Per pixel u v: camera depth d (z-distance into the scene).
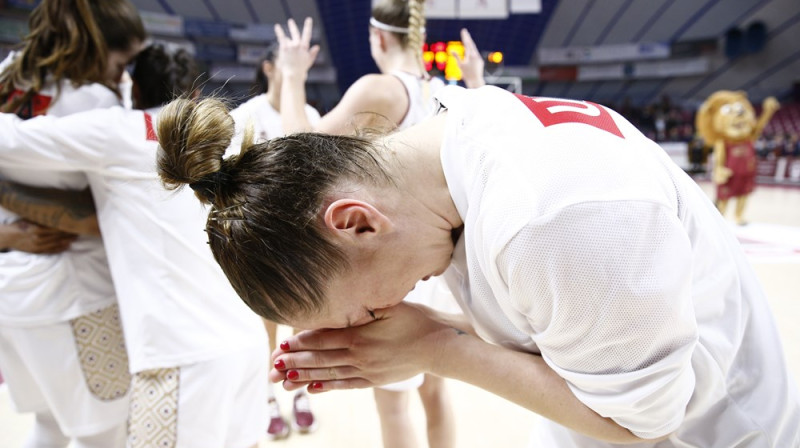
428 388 1.37
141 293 1.03
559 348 0.57
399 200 0.60
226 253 0.59
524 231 0.50
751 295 0.73
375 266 0.60
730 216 6.29
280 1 11.74
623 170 0.53
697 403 0.69
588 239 0.49
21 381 1.22
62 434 1.33
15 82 1.09
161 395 1.03
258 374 1.16
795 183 10.49
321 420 1.87
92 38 1.07
